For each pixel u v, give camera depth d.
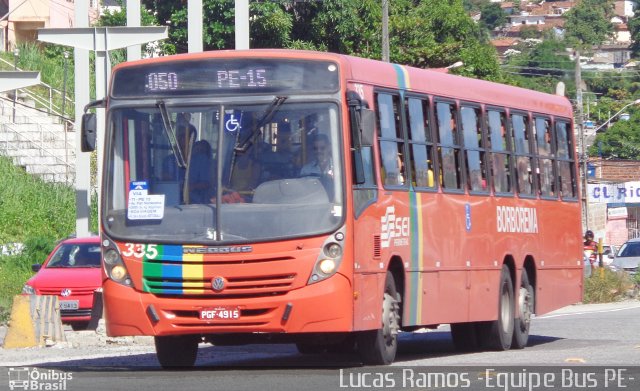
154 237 22.50
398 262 25.12
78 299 38.50
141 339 33.47
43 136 68.12
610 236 123.06
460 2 101.50
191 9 43.12
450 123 28.44
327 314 22.09
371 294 23.50
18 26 94.44
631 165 133.12
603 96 170.50
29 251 52.59
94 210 60.25
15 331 31.58
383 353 24.39
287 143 22.64
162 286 22.42
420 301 26.12
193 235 22.33
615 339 34.84
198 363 27.23
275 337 23.89
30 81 38.00
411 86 26.53
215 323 22.20
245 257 22.12
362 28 83.56
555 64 169.75
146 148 23.09
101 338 33.88
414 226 25.88
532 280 33.34
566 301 35.78
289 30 78.25
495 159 30.86
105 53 37.84
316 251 22.12
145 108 23.23
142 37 37.72
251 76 22.94
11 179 60.56
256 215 22.27
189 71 23.19
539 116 34.19
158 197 22.73
